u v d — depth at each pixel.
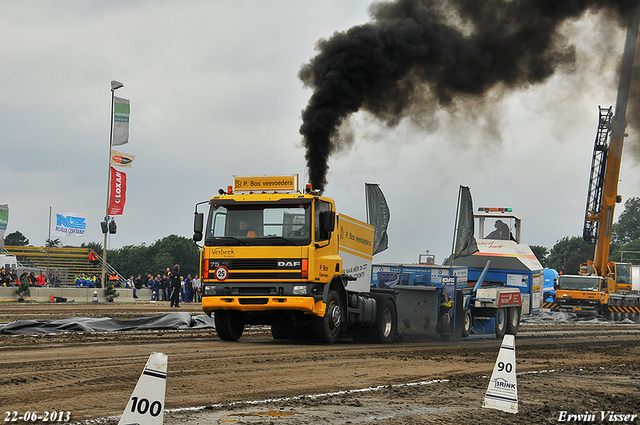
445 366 11.30
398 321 18.19
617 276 38.81
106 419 6.21
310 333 16.72
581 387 9.29
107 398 7.30
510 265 23.22
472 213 20.45
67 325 16.92
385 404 7.35
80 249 60.78
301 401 7.38
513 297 20.77
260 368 10.15
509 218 24.42
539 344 17.16
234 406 6.96
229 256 14.24
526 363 12.30
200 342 14.48
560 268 129.12
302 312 14.50
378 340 16.66
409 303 18.25
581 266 38.81
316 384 8.77
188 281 41.25
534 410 7.29
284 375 9.50
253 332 19.48
